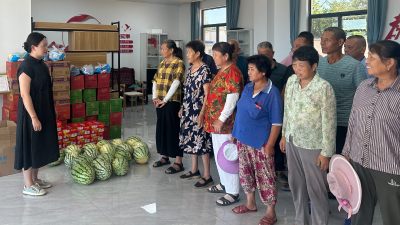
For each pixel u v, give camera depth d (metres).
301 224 2.72
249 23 11.04
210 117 3.30
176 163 4.33
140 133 6.59
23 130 3.33
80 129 5.14
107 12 11.86
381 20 7.81
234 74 3.11
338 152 3.06
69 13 11.04
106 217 3.03
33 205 3.26
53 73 5.09
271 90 2.69
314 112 2.43
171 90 4.04
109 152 4.46
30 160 3.41
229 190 3.31
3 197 3.43
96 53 6.23
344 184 2.26
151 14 12.91
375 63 2.04
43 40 3.31
